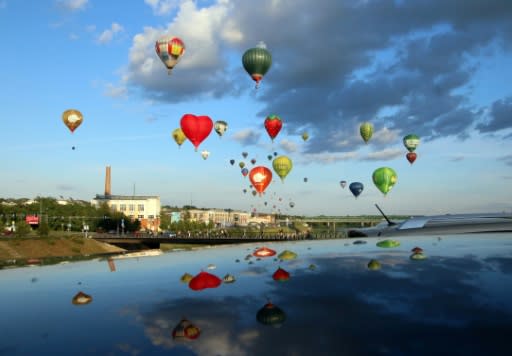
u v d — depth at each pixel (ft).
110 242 323.16
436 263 24.18
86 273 23.54
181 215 599.57
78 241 281.74
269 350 11.23
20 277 22.56
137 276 22.25
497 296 16.16
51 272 24.20
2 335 12.84
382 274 21.03
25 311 15.42
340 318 13.75
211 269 23.85
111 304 16.28
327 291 17.52
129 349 11.54
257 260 27.12
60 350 11.41
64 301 16.90
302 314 14.30
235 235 375.25
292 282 19.56
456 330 12.46
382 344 11.53
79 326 13.52
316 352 10.95
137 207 512.22
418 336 12.05
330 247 34.50
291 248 34.45
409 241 38.75
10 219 405.80
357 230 113.09
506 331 12.35
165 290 18.56
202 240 298.35
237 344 11.73
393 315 14.03
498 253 28.30
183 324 13.58
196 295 17.48
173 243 313.73
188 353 11.14
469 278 19.65
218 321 13.74
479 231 81.87
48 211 431.84
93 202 514.68
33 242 252.01
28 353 11.20
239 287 18.80
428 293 16.85
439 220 96.63
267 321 13.69
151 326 13.50
